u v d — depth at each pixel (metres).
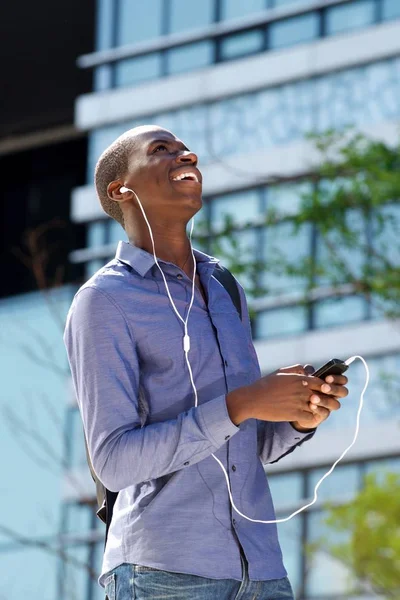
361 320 25.64
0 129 31.14
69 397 26.62
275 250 13.34
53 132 31.03
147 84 28.75
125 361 3.92
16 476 26.02
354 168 12.52
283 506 24.06
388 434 23.80
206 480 3.84
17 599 25.17
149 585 3.76
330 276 12.95
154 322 3.97
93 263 28.91
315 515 23.47
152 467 3.76
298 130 26.42
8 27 28.81
